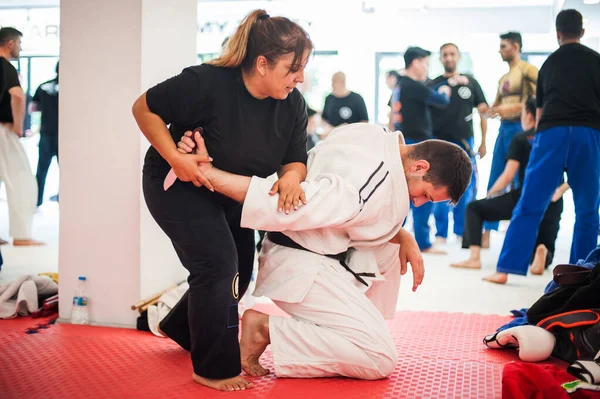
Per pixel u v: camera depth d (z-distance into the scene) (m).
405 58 6.76
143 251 3.23
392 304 2.86
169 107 2.28
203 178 2.24
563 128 4.51
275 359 2.43
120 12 3.16
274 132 2.40
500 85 6.62
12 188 6.24
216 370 2.33
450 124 6.81
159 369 2.57
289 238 2.55
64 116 3.27
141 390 2.32
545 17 9.74
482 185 9.84
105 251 3.26
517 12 9.75
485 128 6.86
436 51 9.90
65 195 3.29
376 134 2.55
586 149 4.51
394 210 2.51
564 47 4.59
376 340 2.41
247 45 2.27
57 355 2.75
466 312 3.86
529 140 5.46
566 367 2.66
